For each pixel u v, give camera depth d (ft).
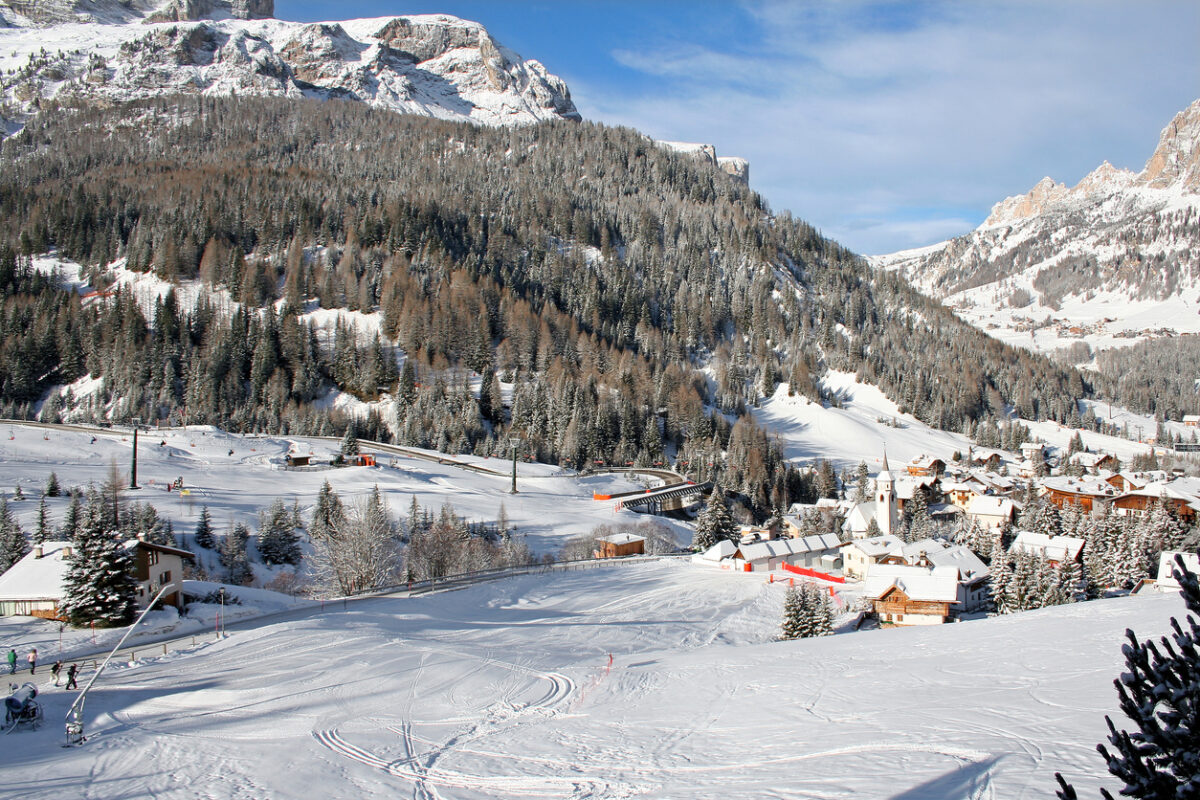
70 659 145.48
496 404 631.15
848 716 83.61
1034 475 579.89
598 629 202.80
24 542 242.99
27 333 653.30
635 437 619.67
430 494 417.90
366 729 98.07
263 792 74.84
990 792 53.31
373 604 221.05
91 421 561.84
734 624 221.87
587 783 70.44
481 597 241.76
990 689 89.35
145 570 183.42
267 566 296.71
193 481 395.75
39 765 84.43
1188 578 31.22
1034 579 199.82
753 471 531.91
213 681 126.31
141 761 85.35
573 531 380.99
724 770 68.90
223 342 646.74
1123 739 30.12
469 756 84.48
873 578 237.86
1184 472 552.41
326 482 350.02
